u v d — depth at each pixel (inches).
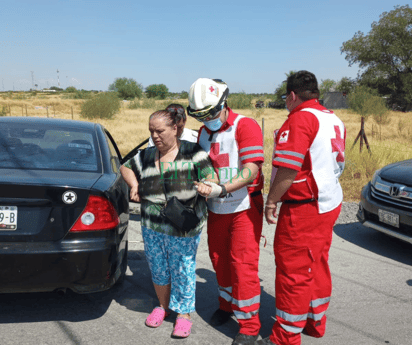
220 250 107.0
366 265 162.4
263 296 132.1
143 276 144.3
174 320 113.8
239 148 98.8
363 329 111.5
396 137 676.1
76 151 124.8
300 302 94.7
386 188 180.1
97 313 116.0
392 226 176.2
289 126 90.7
